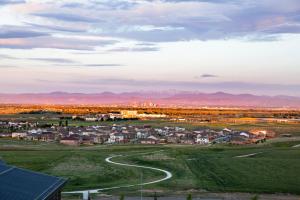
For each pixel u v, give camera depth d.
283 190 102.12
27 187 52.91
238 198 92.31
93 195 92.19
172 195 93.69
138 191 97.56
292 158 152.75
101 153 166.75
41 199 49.75
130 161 146.75
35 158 145.62
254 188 104.25
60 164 133.25
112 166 133.38
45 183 57.34
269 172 124.31
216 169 129.75
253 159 146.00
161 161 144.50
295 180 113.81
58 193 59.66
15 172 58.97
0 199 46.41
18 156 151.12
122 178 116.81
